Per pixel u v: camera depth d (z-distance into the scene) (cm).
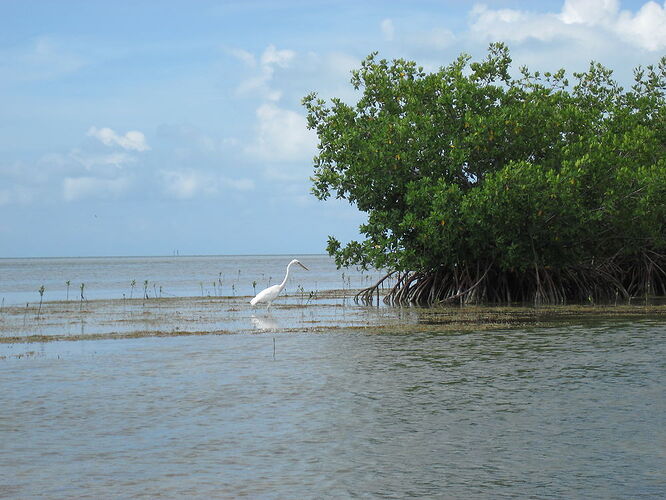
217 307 3512
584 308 3169
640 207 3412
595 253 3759
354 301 3928
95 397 1432
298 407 1338
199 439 1145
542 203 3266
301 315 3047
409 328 2477
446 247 3444
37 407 1355
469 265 3625
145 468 1012
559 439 1124
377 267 3634
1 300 4138
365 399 1395
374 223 3678
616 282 3781
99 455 1070
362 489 927
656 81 4381
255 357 1881
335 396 1423
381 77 3753
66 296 4588
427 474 978
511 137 3456
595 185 3438
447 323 2638
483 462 1023
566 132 3666
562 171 3234
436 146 3453
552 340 2145
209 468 1010
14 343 2170
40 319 2892
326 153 3703
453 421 1232
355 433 1170
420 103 3578
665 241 3797
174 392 1471
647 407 1308
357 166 3500
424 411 1301
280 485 942
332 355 1903
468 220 3269
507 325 2539
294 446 1105
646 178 3338
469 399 1385
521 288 3659
